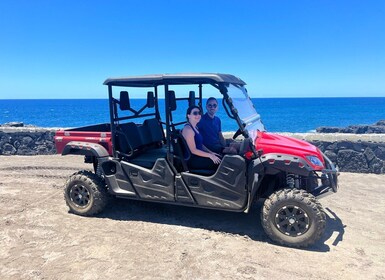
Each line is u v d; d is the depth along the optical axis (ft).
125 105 14.32
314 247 11.95
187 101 15.78
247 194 12.36
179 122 15.05
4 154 27.96
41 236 12.69
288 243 11.86
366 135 21.39
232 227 13.65
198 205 13.08
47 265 10.69
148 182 13.57
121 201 16.51
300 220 11.67
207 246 12.02
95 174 14.82
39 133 27.73
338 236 12.82
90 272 10.34
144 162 13.99
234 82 13.32
